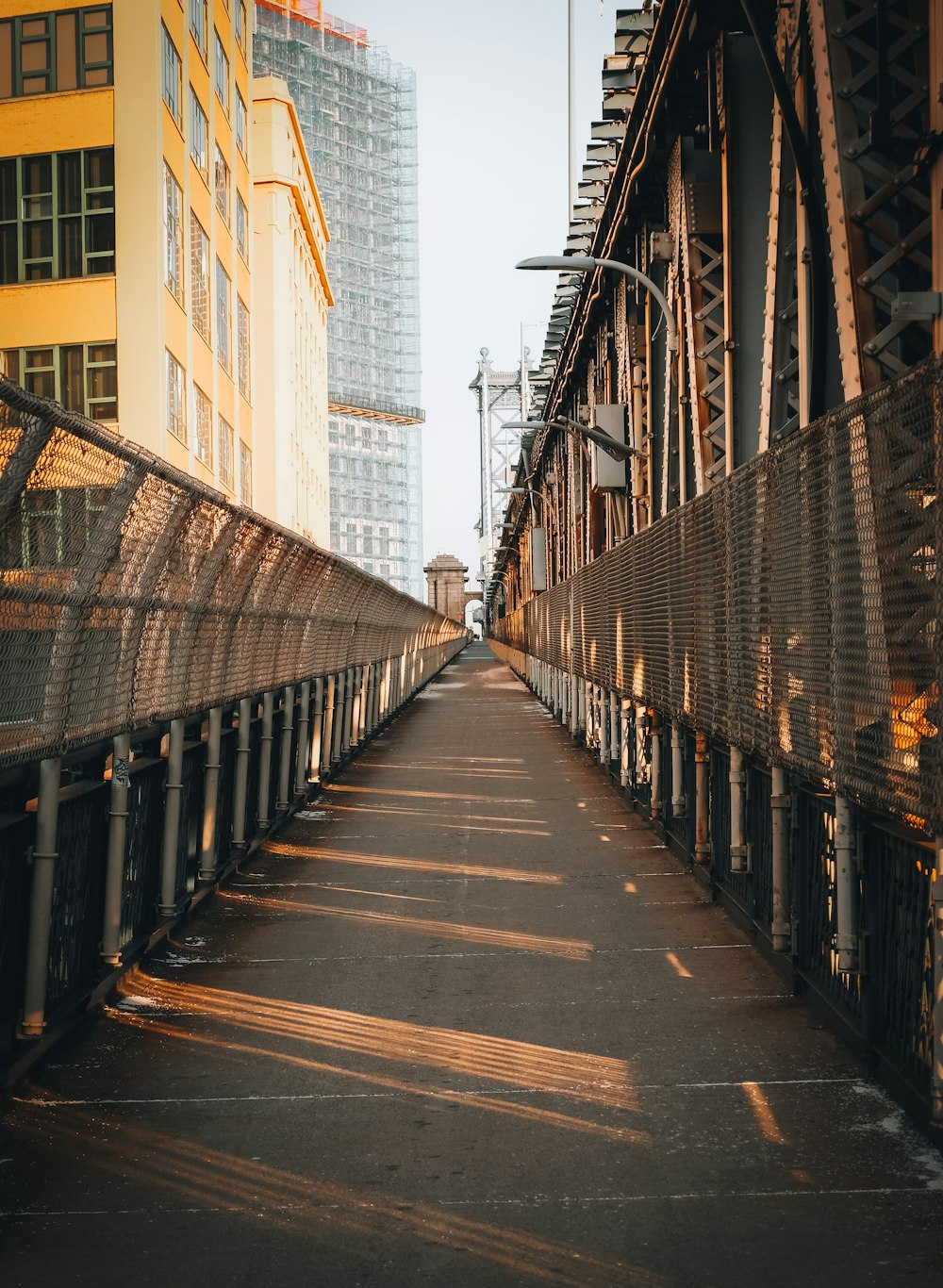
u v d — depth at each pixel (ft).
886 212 22.61
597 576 61.21
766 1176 14.52
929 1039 15.79
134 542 21.99
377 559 478.18
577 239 71.10
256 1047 19.79
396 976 24.16
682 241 39.34
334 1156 15.30
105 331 96.37
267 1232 13.24
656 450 53.01
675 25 34.47
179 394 104.94
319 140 465.47
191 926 28.73
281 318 181.88
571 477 88.89
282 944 26.96
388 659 91.86
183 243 106.83
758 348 32.65
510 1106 16.97
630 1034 20.21
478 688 153.69
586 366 80.38
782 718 22.52
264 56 448.65
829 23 21.39
